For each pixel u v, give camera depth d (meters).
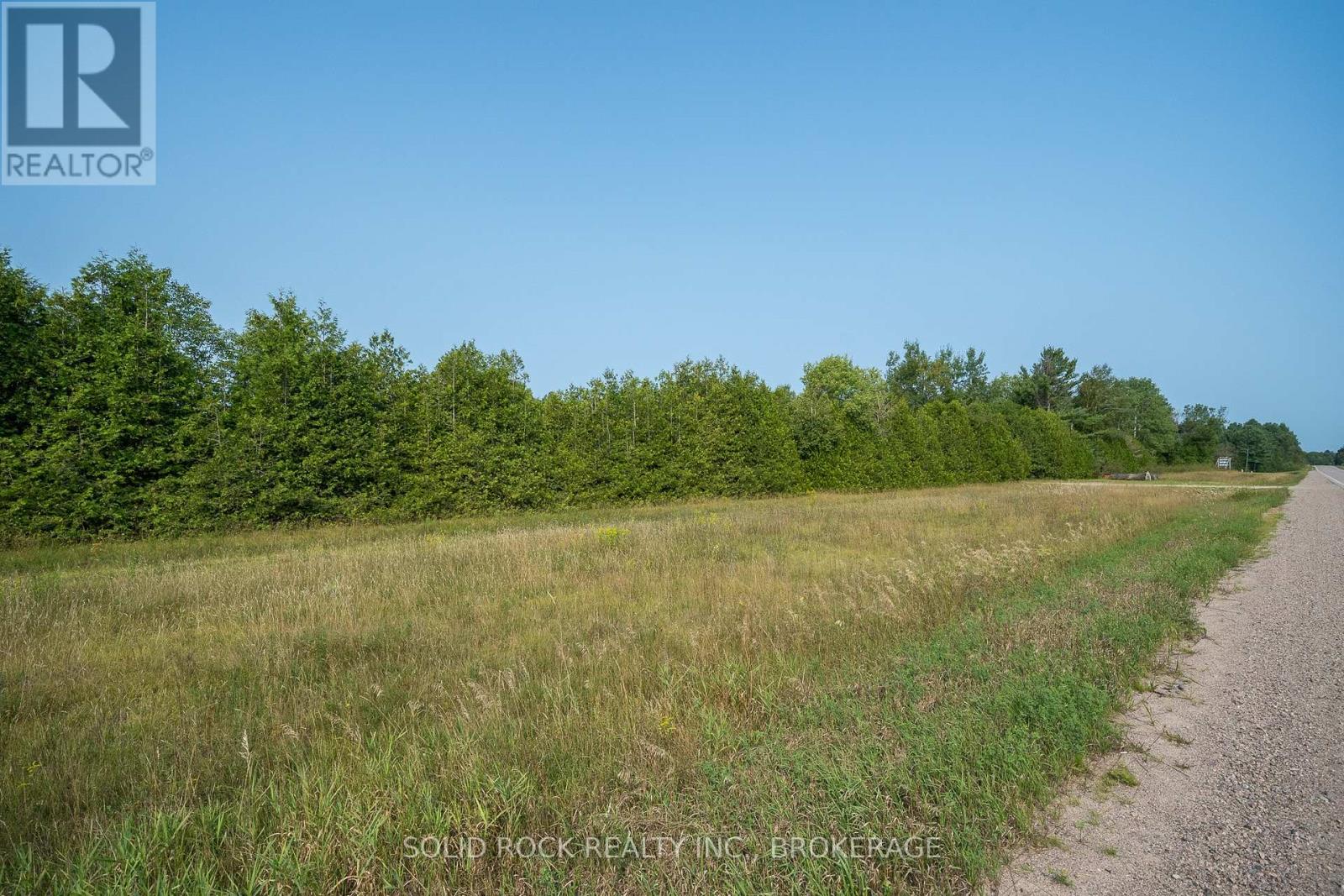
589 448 27.02
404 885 3.29
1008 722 4.75
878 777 3.98
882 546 14.41
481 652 7.06
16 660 6.73
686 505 28.16
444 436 23.02
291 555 13.41
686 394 31.73
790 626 7.31
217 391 19.89
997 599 8.77
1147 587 9.22
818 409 38.69
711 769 4.12
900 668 5.92
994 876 3.29
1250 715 5.32
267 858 3.33
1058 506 22.98
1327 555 13.68
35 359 16.89
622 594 9.69
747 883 3.13
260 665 6.62
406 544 14.68
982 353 84.56
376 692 5.76
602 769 4.25
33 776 4.39
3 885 3.26
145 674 6.48
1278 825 3.79
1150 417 85.19
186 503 17.98
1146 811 3.96
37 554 14.33
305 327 20.78
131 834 3.61
